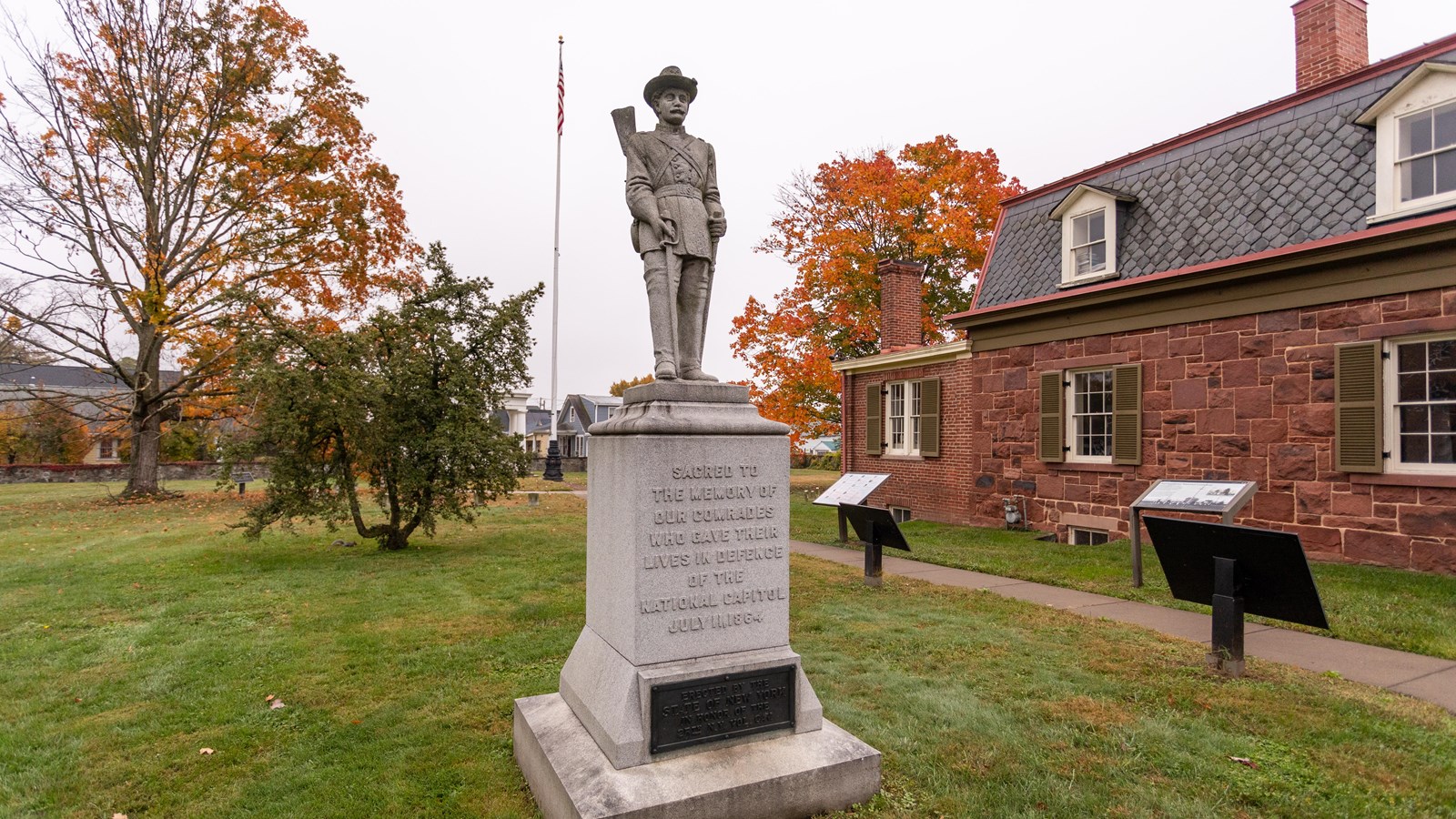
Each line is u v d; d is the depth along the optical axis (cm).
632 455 324
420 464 1088
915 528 1345
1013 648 559
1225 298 969
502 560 1026
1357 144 871
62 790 357
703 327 395
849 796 325
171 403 2178
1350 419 837
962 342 1412
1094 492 1150
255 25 2044
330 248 2183
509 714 447
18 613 720
